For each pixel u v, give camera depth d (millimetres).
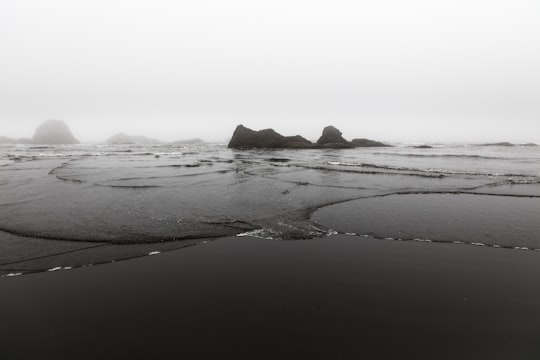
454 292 4676
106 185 14102
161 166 21953
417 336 3662
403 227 8062
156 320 3961
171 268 5594
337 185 14188
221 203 10625
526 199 11539
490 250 6496
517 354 3389
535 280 5098
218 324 3859
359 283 4953
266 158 28984
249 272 5379
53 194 12109
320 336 3641
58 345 3529
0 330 3842
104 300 4480
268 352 3367
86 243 6953
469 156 33062
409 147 56062
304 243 6922
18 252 6453
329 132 53281
